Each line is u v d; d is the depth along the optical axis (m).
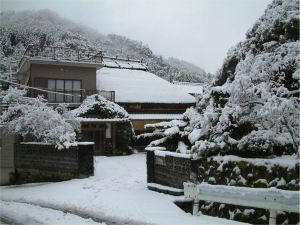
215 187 9.21
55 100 32.09
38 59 31.14
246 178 9.85
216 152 11.36
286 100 8.94
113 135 30.56
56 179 19.53
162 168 14.39
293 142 9.83
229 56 16.33
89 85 33.53
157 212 10.52
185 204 11.33
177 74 84.00
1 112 23.08
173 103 36.78
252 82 10.30
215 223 8.86
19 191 16.88
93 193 14.34
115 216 10.72
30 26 80.12
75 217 11.24
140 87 37.88
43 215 11.79
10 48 61.75
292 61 10.62
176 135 20.08
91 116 29.70
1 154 21.80
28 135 22.08
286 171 8.96
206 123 12.21
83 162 18.45
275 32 12.85
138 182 16.62
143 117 34.47
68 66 32.78
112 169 21.28
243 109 10.23
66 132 19.81
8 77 39.16
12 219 11.67
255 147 10.55
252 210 9.33
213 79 17.88
